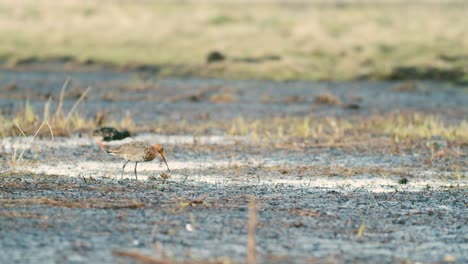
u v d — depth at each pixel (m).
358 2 120.75
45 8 86.44
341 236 16.36
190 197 20.03
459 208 20.00
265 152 30.41
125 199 19.28
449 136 34.69
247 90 53.16
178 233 15.88
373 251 15.30
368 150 31.38
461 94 52.78
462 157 30.08
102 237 15.31
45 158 27.83
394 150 31.25
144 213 17.62
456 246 15.93
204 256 14.26
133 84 54.44
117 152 23.78
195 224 16.69
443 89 54.75
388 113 44.56
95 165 26.73
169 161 28.02
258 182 23.70
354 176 25.62
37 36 72.25
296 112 44.41
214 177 24.66
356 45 67.38
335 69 60.97
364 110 45.69
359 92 53.09
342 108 46.31
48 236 15.20
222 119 41.00
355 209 19.30
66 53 67.12
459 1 122.56
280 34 72.62
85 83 55.12
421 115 43.88
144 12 87.19
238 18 82.50
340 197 21.06
